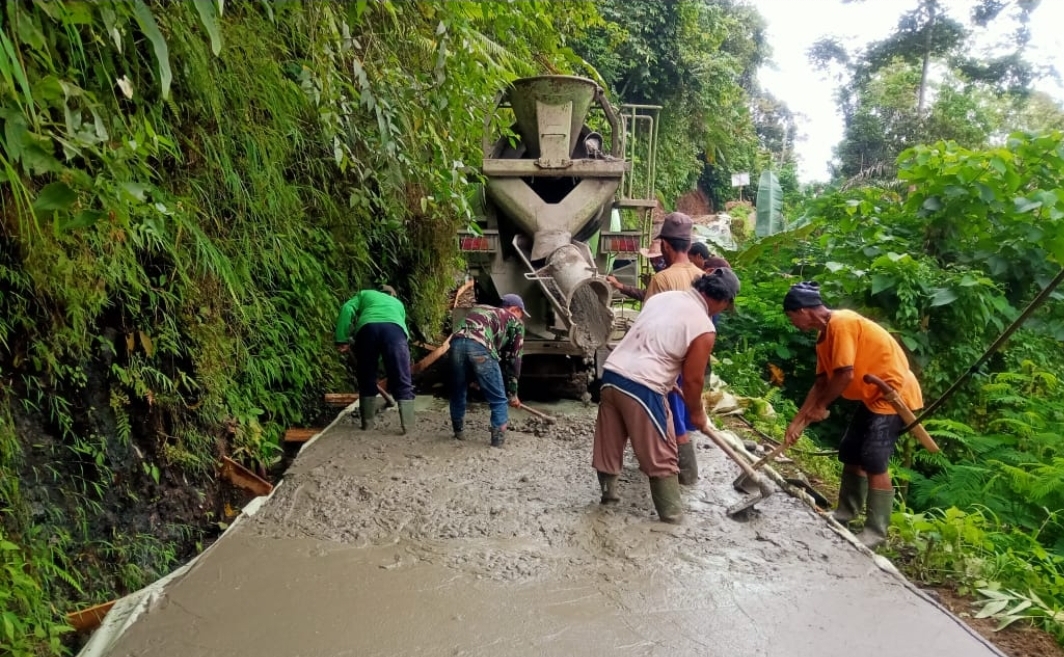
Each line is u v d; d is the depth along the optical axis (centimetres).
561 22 928
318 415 584
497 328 508
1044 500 524
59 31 278
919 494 605
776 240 974
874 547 385
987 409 695
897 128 2664
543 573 319
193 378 412
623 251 646
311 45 408
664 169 1912
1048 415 641
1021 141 759
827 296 766
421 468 455
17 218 278
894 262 693
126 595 321
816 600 299
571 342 568
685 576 318
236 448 451
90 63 308
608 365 388
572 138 648
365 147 537
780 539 358
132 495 353
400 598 295
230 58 405
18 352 300
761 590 306
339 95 449
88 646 259
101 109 290
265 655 252
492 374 501
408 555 335
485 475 446
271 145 473
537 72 722
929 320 719
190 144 390
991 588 330
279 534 358
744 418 654
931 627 280
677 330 375
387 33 484
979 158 732
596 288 553
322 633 267
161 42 220
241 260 450
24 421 304
